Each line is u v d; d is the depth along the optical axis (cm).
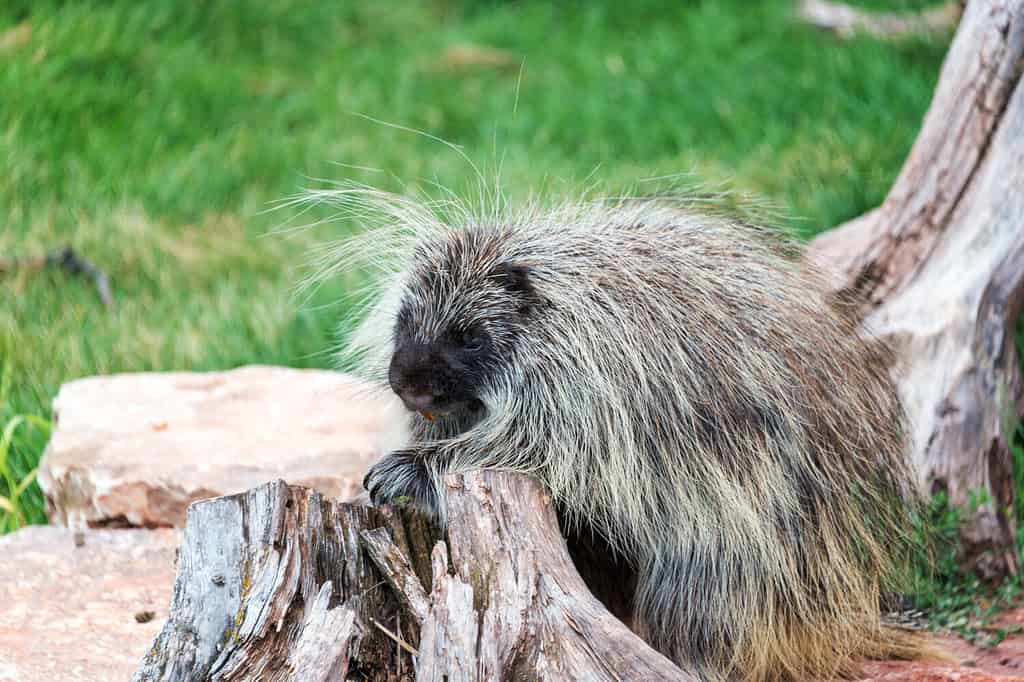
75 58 1136
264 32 1343
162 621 433
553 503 373
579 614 323
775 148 1059
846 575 423
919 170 614
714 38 1362
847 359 435
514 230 444
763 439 401
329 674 306
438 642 319
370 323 472
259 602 323
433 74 1348
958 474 524
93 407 607
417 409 419
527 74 1362
